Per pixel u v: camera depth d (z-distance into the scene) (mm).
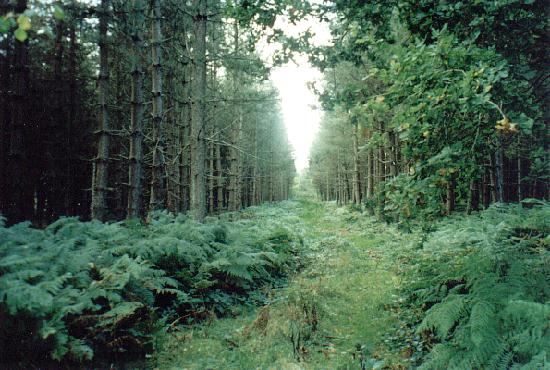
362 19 6090
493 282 4234
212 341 5551
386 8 5809
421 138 4527
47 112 16891
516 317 3580
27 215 13117
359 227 18875
